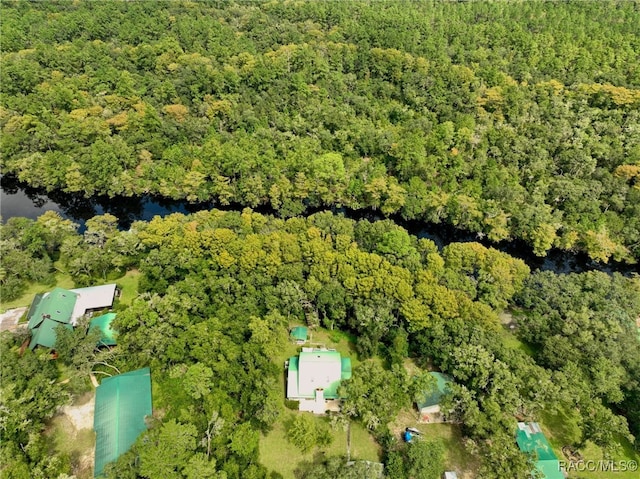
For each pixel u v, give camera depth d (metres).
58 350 67.62
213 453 56.25
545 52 166.88
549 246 100.62
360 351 73.38
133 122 131.62
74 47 172.12
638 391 63.91
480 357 63.84
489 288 80.06
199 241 85.50
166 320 71.50
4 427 55.66
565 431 64.06
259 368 67.44
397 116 144.12
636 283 84.31
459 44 176.00
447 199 108.75
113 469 52.09
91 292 83.38
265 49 186.12
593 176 116.56
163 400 65.19
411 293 74.44
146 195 125.56
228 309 75.19
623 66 158.75
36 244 91.00
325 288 77.19
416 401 63.41
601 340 72.12
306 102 147.88
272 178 117.19
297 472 57.84
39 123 129.12
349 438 61.91
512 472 51.56
